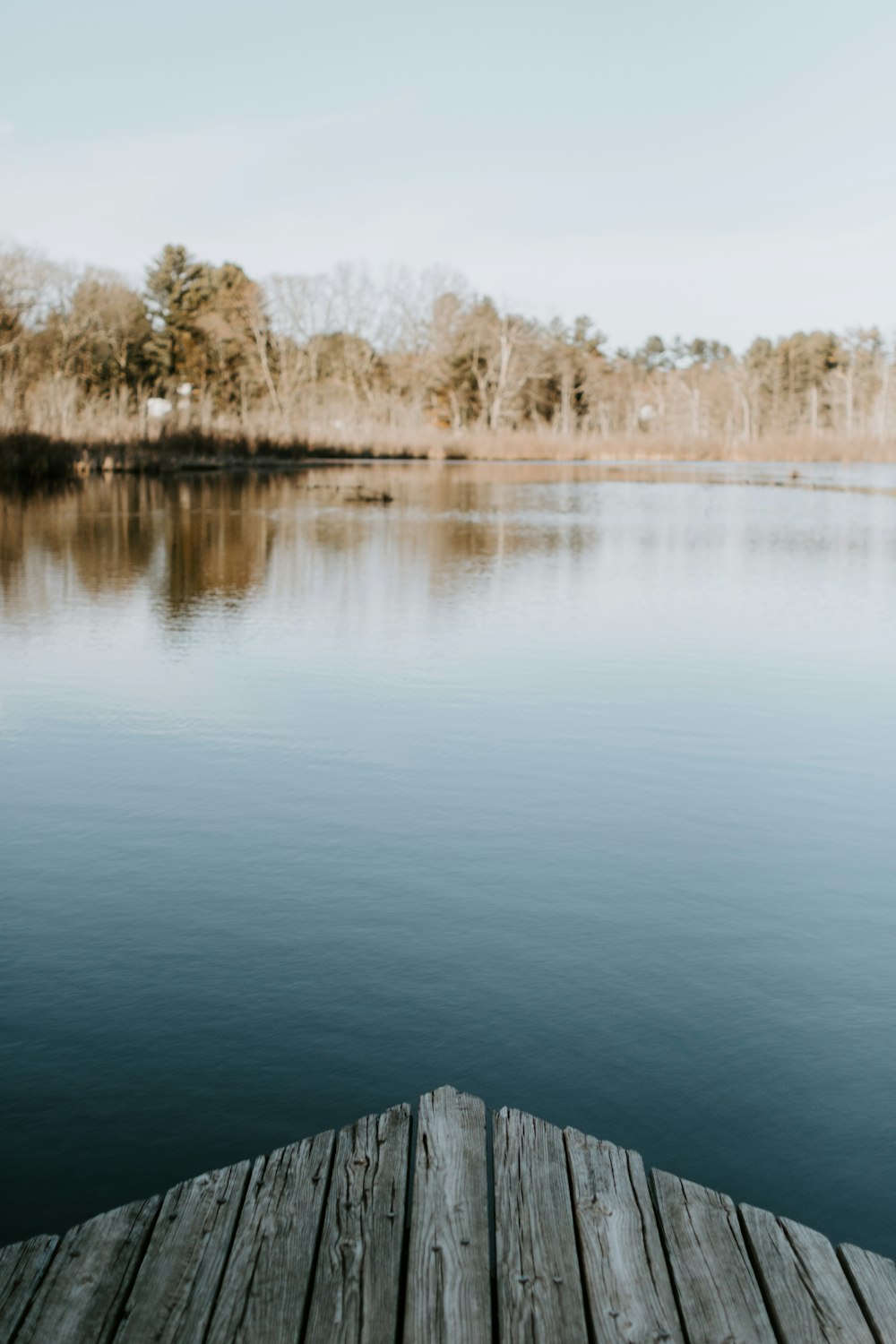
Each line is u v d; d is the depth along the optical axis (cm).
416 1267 236
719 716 772
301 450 4600
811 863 518
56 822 556
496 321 6706
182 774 631
